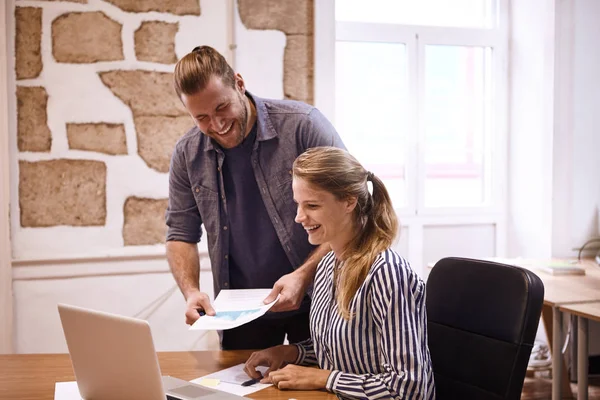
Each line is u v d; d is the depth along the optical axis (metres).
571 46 3.75
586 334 2.75
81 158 3.19
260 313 1.72
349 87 3.84
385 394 1.52
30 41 3.09
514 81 4.04
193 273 2.21
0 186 3.07
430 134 4.02
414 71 3.91
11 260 3.12
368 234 1.69
